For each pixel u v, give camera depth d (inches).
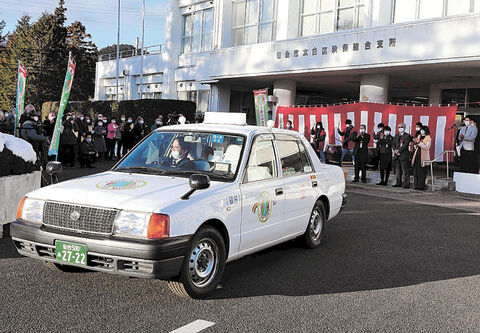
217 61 897.5
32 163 315.3
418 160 566.6
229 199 185.3
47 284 184.9
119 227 161.3
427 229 335.6
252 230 199.9
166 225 158.7
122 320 153.3
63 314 155.9
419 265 240.2
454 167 771.4
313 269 224.4
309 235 255.8
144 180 189.5
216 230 179.0
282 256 246.4
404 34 624.1
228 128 217.8
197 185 169.6
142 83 1373.0
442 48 587.8
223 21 1047.0
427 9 701.9
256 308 170.6
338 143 734.5
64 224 168.7
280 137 235.5
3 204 271.1
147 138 225.3
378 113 686.5
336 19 827.4
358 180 627.5
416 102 1131.9
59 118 364.2
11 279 188.9
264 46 807.7
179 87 1232.2
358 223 346.6
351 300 183.8
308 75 778.8
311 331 152.4
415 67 643.5
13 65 1964.8
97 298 172.2
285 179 227.0
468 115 781.3
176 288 171.9
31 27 2055.9
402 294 193.9
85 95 2297.0
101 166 687.7
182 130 221.5
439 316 170.9
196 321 155.3
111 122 802.8
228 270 218.5
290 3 879.7
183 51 1240.8
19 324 146.2
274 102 871.7
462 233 326.6
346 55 688.4
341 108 724.0
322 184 262.1
